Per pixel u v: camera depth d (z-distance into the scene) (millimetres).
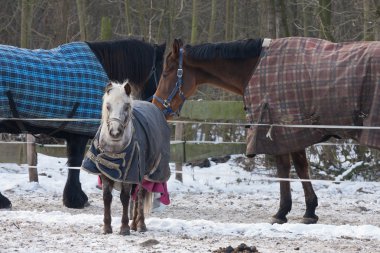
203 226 10039
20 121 11555
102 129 8977
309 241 9242
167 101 11273
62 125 11688
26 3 20844
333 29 20406
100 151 9023
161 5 26984
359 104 9883
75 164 12227
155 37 27422
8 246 8352
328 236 9594
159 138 9680
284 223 10562
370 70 9828
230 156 18328
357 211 12719
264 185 15836
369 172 16812
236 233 9750
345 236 9578
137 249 8312
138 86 12672
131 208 10383
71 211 11922
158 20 27359
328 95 10031
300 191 15250
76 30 28766
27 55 11547
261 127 10484
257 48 10773
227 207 12953
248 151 10602
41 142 16047
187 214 12055
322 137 10336
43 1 26969
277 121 10383
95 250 8211
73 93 11656
